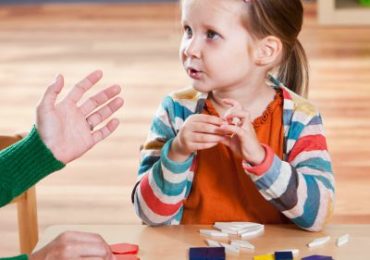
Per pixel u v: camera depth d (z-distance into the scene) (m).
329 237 1.49
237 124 1.48
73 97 1.42
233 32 1.54
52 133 1.38
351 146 3.68
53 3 6.57
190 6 1.54
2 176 1.36
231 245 1.45
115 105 1.46
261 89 1.65
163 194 1.54
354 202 3.16
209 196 1.63
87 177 3.45
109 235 1.53
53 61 5.15
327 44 5.32
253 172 1.48
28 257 1.34
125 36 5.68
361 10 5.67
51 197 3.27
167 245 1.48
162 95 4.44
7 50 5.43
